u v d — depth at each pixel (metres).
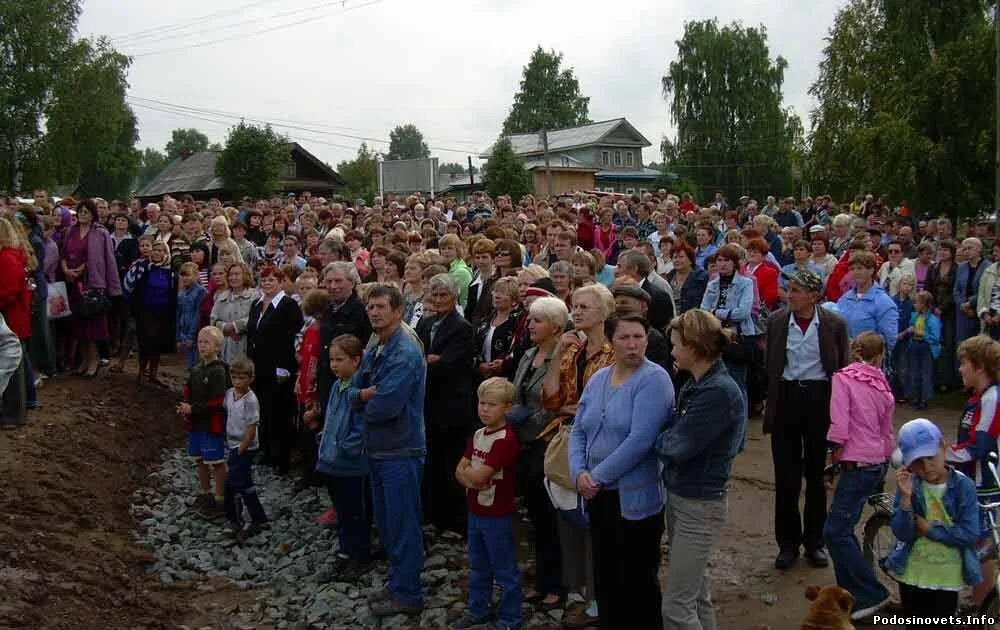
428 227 13.44
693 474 4.60
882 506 5.82
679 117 60.53
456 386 7.30
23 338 8.90
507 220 15.82
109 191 55.72
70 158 39.97
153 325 11.66
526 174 48.28
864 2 30.27
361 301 7.88
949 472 4.91
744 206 22.45
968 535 4.84
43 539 6.74
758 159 58.66
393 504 6.12
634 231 12.35
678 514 4.65
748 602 6.03
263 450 10.03
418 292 8.80
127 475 9.00
